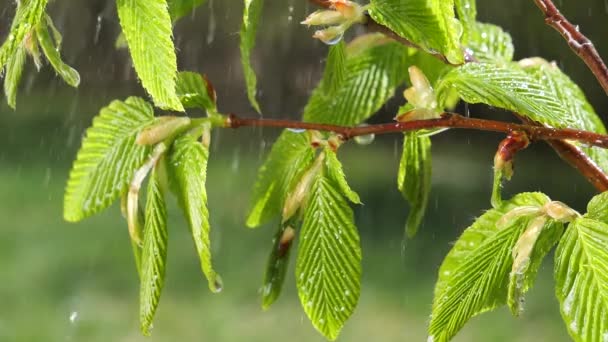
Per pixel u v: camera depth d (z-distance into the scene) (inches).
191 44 189.9
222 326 115.6
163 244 29.5
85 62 204.1
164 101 28.2
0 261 138.6
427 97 30.0
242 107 195.6
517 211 29.4
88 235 148.4
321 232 30.2
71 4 199.9
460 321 29.4
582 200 157.5
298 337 111.0
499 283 29.5
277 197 32.0
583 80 153.9
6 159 190.9
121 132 30.2
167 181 29.9
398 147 193.2
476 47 33.2
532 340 104.0
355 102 32.8
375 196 166.4
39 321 119.6
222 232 151.0
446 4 29.0
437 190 166.1
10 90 29.4
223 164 186.1
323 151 30.4
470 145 187.3
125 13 28.3
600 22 152.7
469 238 29.8
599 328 28.6
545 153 172.6
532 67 32.9
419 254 139.9
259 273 132.6
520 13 152.4
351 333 112.3
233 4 182.7
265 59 192.1
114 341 113.7
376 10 29.2
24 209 163.6
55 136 198.4
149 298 29.4
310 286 30.2
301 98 193.6
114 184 30.1
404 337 110.0
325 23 30.2
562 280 28.9
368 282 129.7
